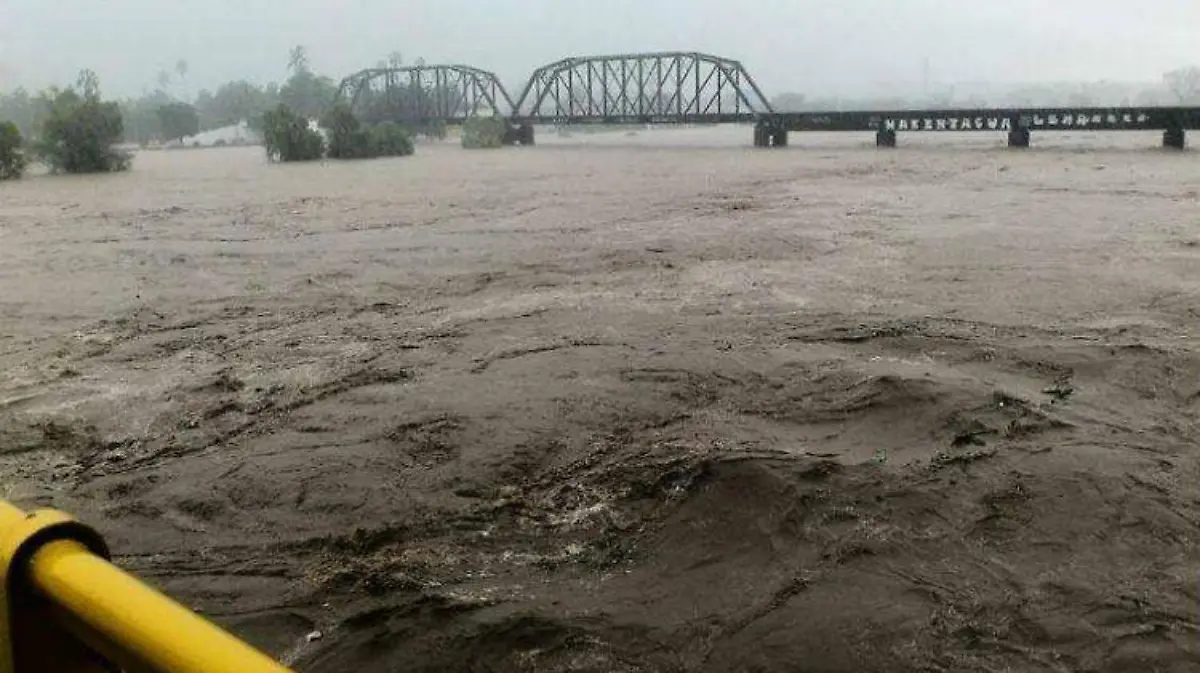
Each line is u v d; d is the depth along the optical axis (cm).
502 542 557
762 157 5228
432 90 9619
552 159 5472
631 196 2831
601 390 827
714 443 688
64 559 162
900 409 750
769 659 438
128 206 2791
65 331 1127
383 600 493
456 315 1162
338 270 1526
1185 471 627
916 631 454
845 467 634
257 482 648
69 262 1669
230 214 2502
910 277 1360
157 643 144
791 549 532
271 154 5909
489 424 747
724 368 884
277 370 930
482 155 6216
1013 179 3291
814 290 1273
